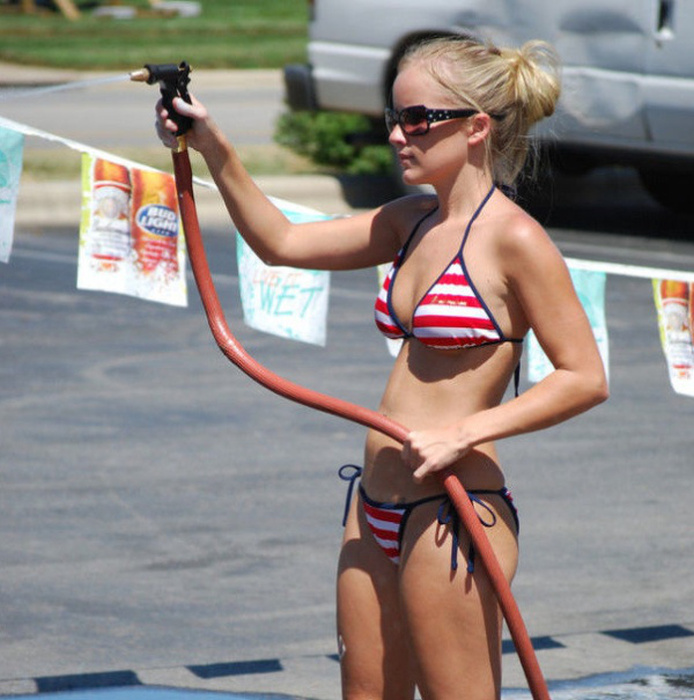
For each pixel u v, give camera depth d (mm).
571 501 21266
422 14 42125
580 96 40250
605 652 15898
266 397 26750
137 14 135625
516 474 22516
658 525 20328
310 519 20344
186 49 100500
